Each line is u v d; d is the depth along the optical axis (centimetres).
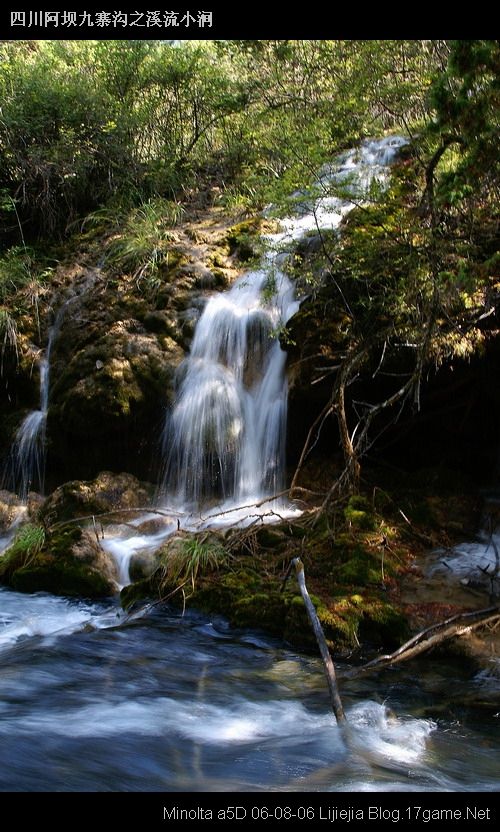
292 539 618
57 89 1088
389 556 597
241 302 825
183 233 941
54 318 898
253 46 878
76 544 640
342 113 766
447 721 417
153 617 568
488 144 461
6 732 390
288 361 746
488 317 642
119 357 806
